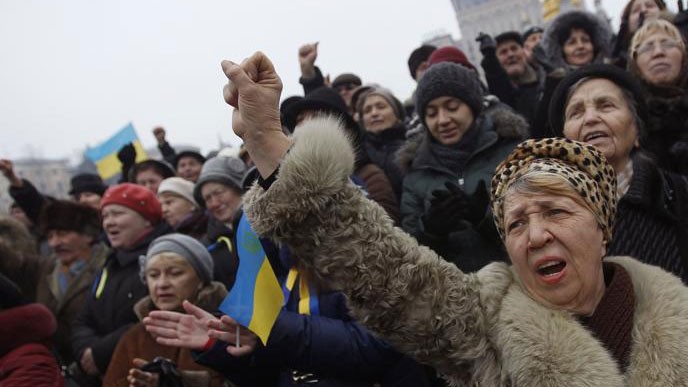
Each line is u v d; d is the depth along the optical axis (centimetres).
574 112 227
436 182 302
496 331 140
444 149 305
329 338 189
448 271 147
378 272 141
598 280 144
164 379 229
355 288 142
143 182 558
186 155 601
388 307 141
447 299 142
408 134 360
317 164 141
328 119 152
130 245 378
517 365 133
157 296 290
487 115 315
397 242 145
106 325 358
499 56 495
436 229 249
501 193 151
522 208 143
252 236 174
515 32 491
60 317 414
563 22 426
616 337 140
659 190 211
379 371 195
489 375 139
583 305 143
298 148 142
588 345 132
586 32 423
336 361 189
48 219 436
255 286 169
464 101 302
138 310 305
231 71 143
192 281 294
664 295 141
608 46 432
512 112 316
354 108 545
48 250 582
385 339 148
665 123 274
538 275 142
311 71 453
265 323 165
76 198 641
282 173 142
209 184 390
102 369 329
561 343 132
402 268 142
